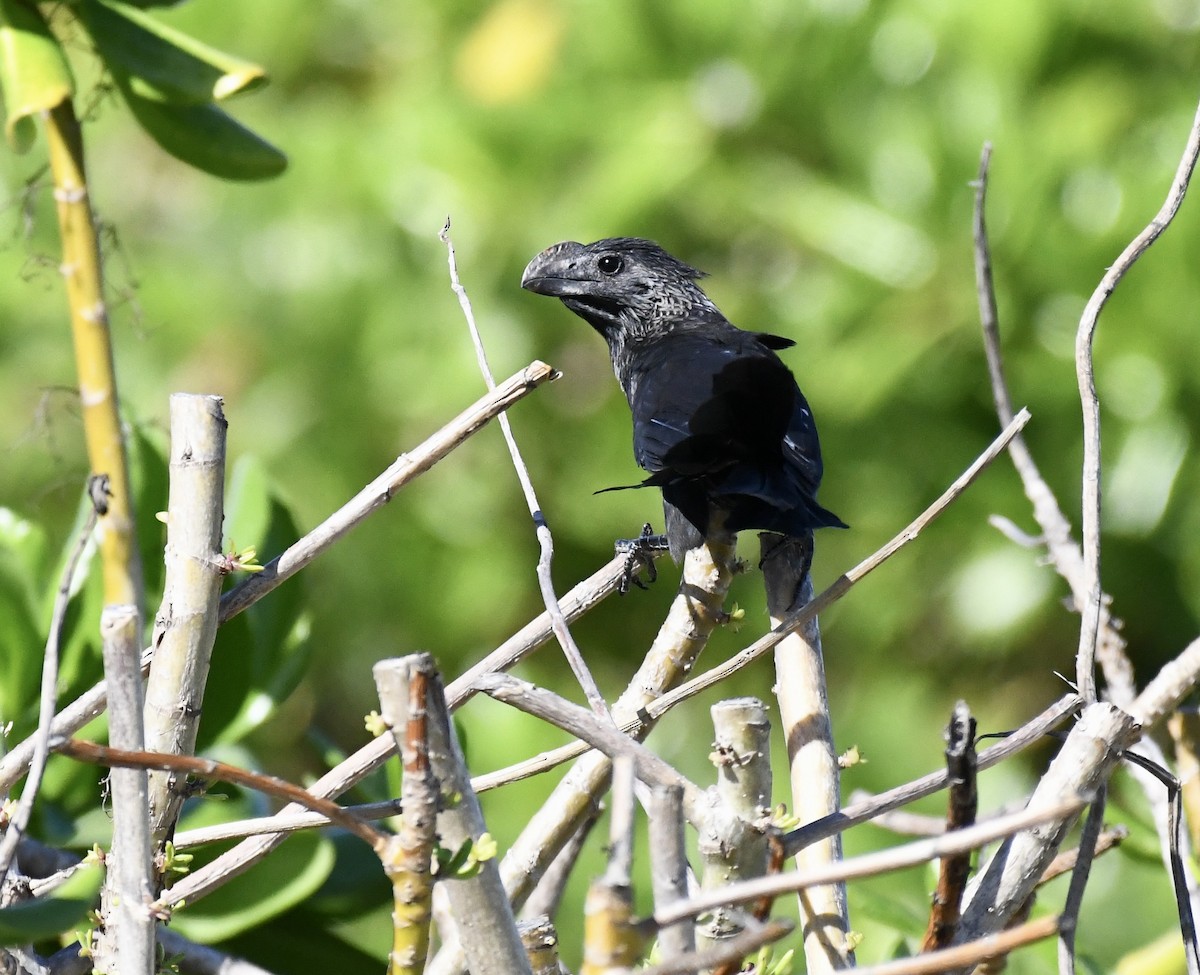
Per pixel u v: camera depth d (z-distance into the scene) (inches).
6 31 132.1
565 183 480.1
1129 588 462.3
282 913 215.8
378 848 128.3
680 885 127.4
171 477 159.9
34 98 129.6
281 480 483.5
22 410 482.0
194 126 144.9
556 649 516.4
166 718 158.7
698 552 178.4
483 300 475.2
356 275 478.3
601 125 474.6
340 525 166.6
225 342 486.0
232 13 509.7
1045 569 462.3
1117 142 434.6
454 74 497.7
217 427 159.9
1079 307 442.9
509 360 474.3
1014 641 474.0
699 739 490.0
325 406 482.9
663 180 459.2
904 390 461.4
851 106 453.1
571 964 401.4
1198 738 195.8
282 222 485.4
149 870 134.3
